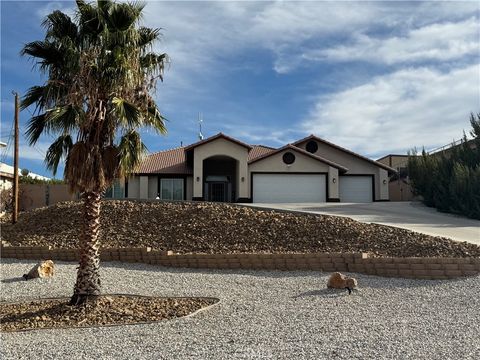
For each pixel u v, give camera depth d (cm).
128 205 2075
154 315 945
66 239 1845
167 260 1539
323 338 721
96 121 988
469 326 789
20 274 1423
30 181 3622
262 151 3788
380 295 1077
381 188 3516
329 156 3547
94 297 991
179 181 3406
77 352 682
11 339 791
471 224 2033
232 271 1433
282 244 1581
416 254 1373
